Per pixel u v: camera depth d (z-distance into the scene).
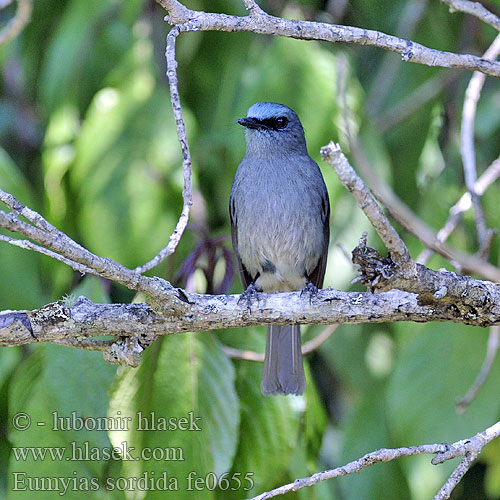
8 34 10.80
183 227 7.54
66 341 8.15
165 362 9.42
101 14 11.49
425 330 10.57
